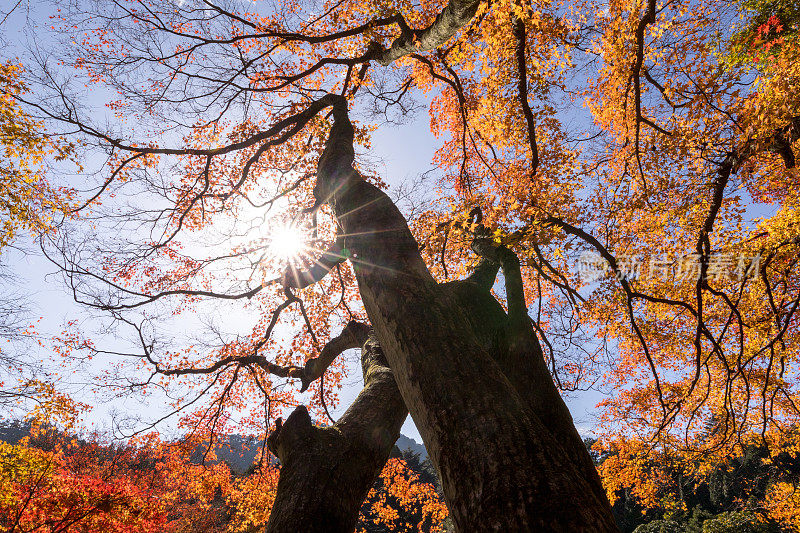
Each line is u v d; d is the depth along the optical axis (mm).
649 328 10258
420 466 36656
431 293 2938
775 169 8680
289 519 2713
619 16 8070
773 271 8820
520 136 9273
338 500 2951
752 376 10117
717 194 7691
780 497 13680
